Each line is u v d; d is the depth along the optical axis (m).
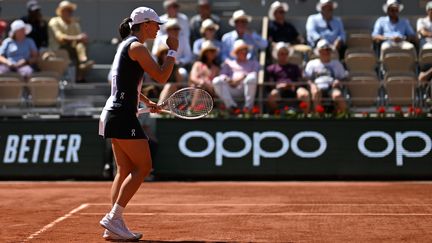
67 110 49.12
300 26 57.56
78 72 54.31
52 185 43.38
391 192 37.97
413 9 60.69
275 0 61.31
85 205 32.34
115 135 22.70
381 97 47.66
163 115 47.09
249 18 57.25
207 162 46.12
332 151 45.97
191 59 52.44
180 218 28.22
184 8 60.94
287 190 39.62
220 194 37.38
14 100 48.28
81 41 54.88
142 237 23.75
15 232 24.69
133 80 22.91
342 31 54.03
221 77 47.19
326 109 47.41
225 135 46.25
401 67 51.00
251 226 26.08
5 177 46.84
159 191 39.03
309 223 26.73
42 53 53.06
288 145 46.09
